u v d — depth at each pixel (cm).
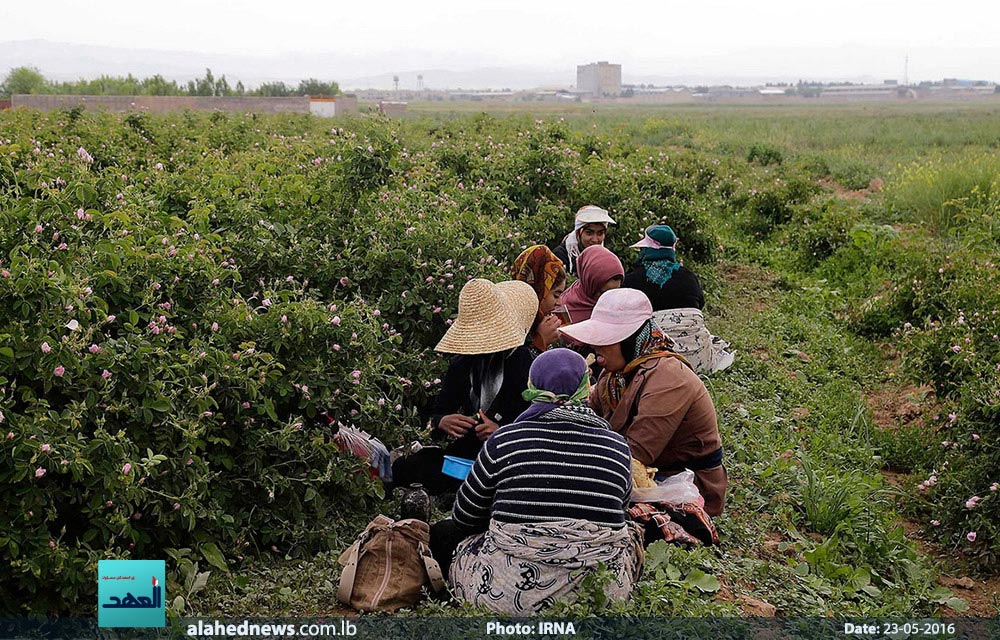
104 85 5119
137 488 453
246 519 521
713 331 1057
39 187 633
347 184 760
